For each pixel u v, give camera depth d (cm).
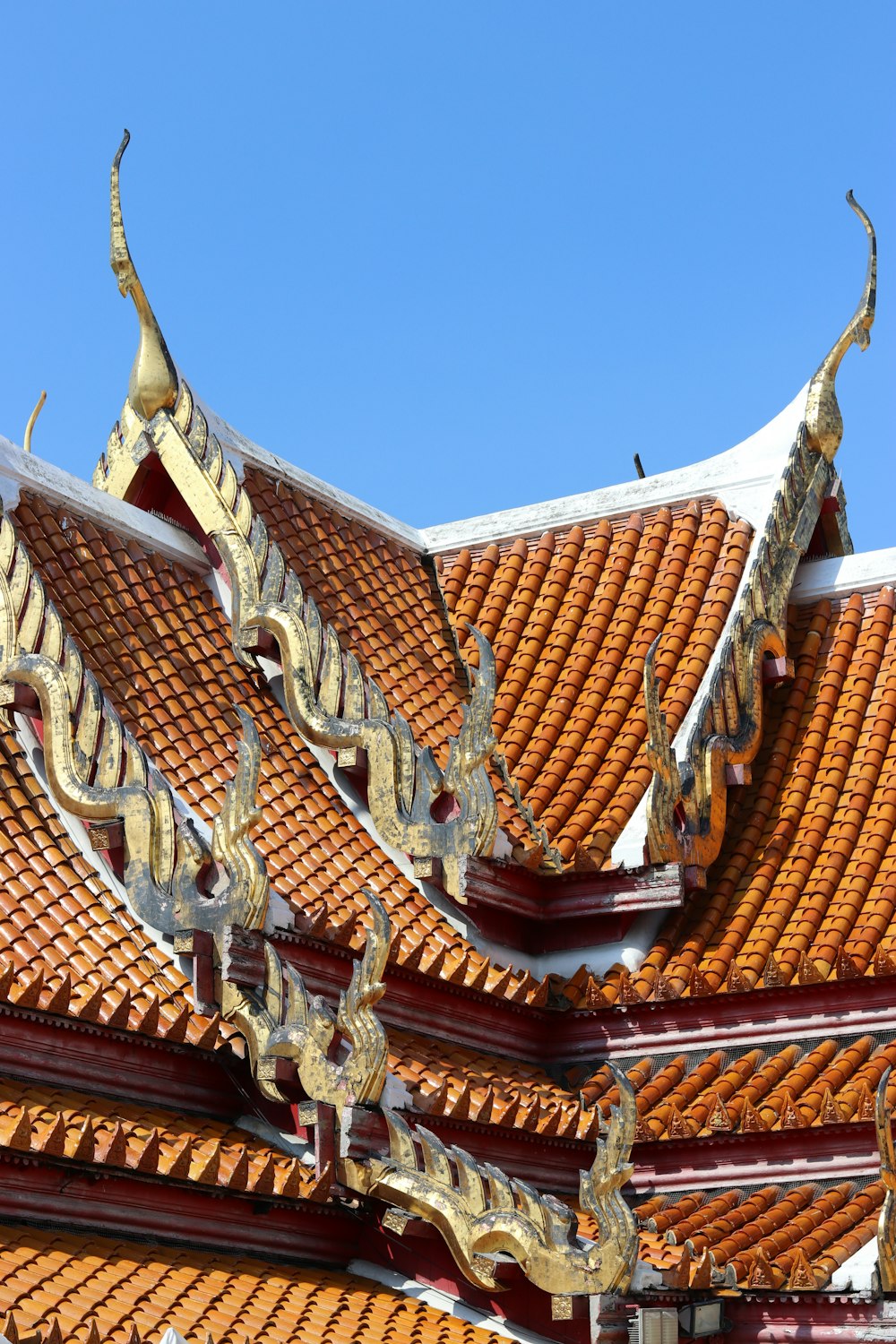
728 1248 2167
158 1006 2027
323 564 2920
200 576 2683
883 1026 2433
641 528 3131
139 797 2134
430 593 3105
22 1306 1698
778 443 3077
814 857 2669
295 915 2181
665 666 2859
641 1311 1936
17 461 2520
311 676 2509
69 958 2055
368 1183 2031
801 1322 2041
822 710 2877
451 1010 2411
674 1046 2512
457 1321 2031
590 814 2650
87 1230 1886
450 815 2455
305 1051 2050
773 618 2881
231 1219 1992
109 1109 1981
